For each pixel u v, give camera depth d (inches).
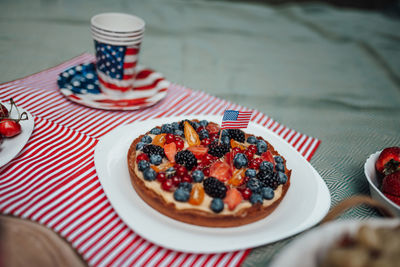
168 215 17.0
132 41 23.3
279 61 35.5
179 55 33.5
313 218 17.0
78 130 21.9
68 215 16.4
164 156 19.5
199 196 17.1
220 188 17.3
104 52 23.5
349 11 51.6
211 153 19.7
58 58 29.3
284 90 30.5
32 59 28.4
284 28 43.4
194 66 32.2
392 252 11.9
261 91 29.9
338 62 36.9
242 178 18.5
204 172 18.7
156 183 17.8
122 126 21.3
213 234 16.3
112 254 15.2
